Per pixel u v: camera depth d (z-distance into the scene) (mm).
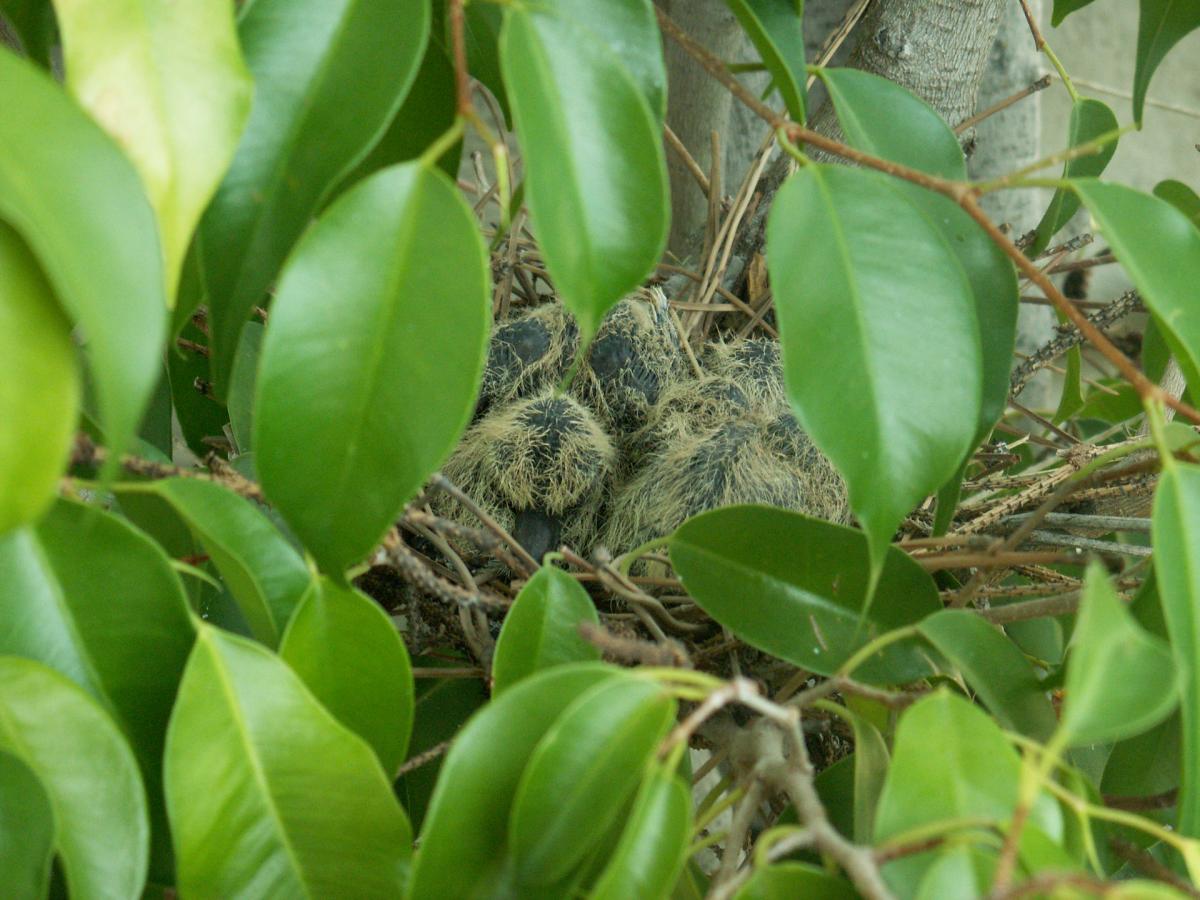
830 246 415
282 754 406
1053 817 395
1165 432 485
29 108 348
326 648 431
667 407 648
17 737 397
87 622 417
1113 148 577
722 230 750
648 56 423
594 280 386
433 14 453
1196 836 382
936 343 414
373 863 405
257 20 404
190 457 934
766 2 458
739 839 425
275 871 401
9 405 344
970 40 682
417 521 501
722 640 553
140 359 338
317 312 383
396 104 392
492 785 391
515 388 646
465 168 1070
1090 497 579
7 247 349
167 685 421
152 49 377
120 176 349
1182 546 390
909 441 410
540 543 595
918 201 469
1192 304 407
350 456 386
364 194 386
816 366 407
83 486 417
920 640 489
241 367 580
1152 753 474
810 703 452
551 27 389
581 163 388
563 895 386
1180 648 383
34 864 386
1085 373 1143
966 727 400
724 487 578
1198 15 533
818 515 609
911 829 387
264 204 398
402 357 385
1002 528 583
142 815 397
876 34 688
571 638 461
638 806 373
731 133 972
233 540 430
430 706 557
